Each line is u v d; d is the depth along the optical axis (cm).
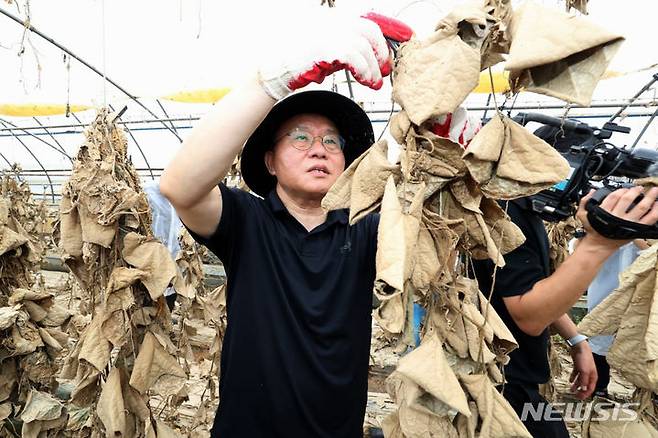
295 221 129
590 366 188
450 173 77
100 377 193
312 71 83
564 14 66
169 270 181
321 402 122
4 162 1247
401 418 92
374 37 82
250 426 124
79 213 178
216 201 118
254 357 122
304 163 121
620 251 284
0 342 216
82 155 181
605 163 130
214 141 96
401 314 74
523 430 85
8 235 233
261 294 123
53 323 249
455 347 88
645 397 146
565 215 130
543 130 148
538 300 127
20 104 765
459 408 76
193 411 329
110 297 173
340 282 127
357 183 80
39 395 231
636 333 110
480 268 148
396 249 69
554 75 68
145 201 183
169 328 194
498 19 71
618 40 62
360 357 131
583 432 162
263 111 94
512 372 149
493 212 89
